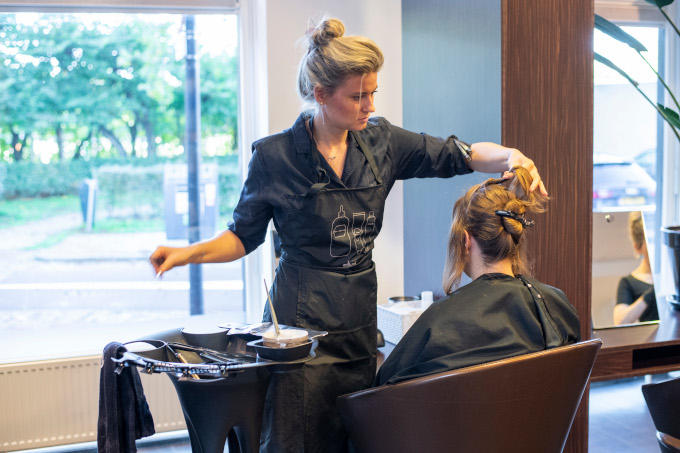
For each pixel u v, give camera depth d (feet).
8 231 8.96
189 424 4.35
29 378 8.45
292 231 5.17
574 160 6.63
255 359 4.49
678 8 10.59
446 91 7.18
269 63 8.20
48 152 8.97
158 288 9.48
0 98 8.75
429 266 7.68
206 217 9.58
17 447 8.48
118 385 4.59
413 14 7.84
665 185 11.01
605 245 7.79
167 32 9.13
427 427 4.25
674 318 7.98
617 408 10.61
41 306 9.12
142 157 9.27
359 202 5.23
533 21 6.32
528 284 4.78
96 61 8.96
